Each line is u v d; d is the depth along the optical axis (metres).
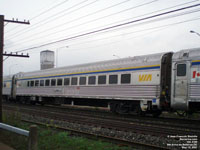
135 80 13.77
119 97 14.55
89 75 17.00
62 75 19.72
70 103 19.62
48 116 13.27
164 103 12.32
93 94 16.39
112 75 15.25
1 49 10.48
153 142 7.16
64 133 7.99
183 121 11.82
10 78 29.02
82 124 10.43
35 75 23.67
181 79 11.68
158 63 12.70
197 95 10.91
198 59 11.11
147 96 12.98
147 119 12.58
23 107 20.23
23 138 7.02
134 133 8.24
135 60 14.06
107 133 8.58
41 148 6.46
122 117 13.37
